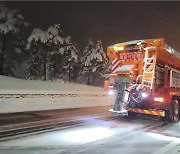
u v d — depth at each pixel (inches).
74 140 289.3
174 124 427.5
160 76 433.1
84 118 473.1
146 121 451.5
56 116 494.0
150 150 250.5
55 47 1350.9
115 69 455.8
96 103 833.5
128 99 432.8
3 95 613.9
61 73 1482.5
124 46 440.1
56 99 740.7
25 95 666.2
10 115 492.4
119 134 327.9
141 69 424.8
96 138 301.4
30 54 1339.8
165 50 420.5
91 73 1690.5
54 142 278.4
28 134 316.8
